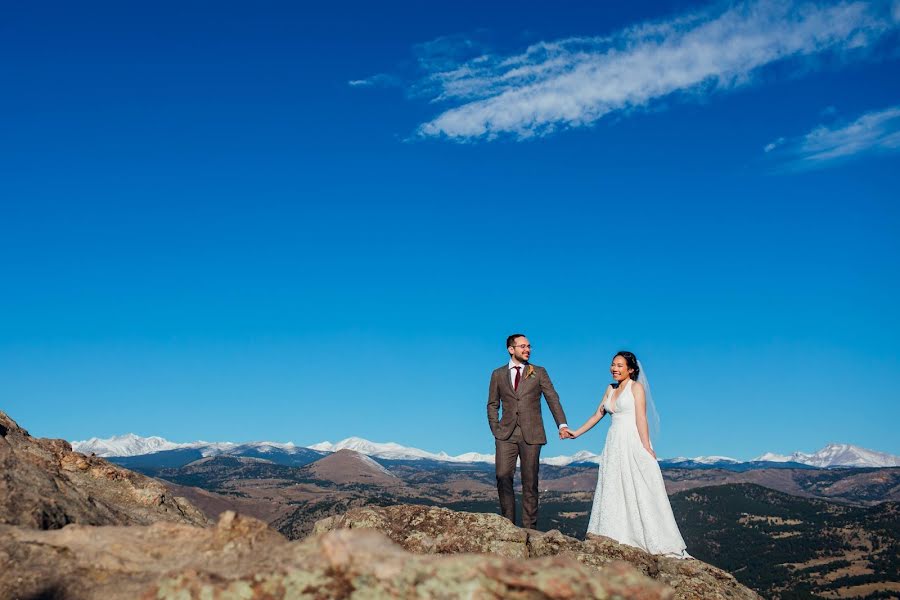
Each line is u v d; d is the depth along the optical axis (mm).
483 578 5906
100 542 7242
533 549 12414
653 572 12961
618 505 14797
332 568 6031
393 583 5910
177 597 6012
